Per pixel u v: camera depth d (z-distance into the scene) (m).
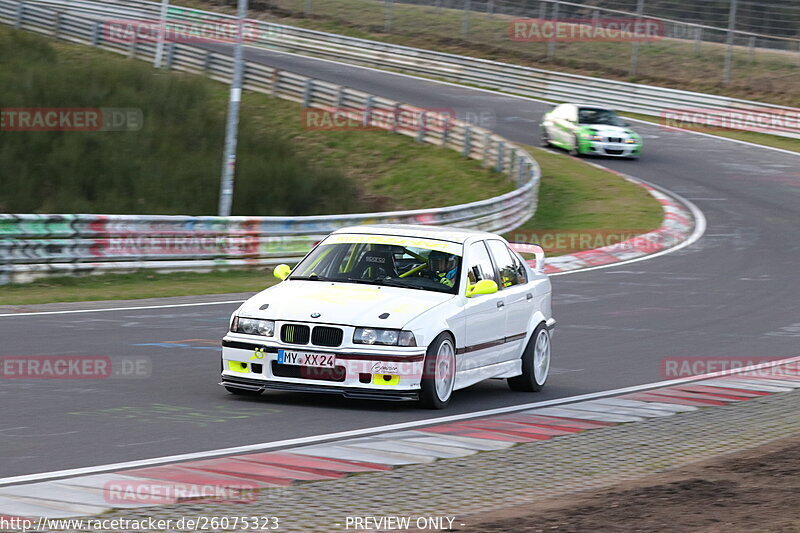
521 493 20.62
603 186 101.25
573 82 150.38
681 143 128.88
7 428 24.95
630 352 41.16
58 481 20.17
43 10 156.12
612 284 61.56
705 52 167.88
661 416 29.39
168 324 44.47
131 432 24.88
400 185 107.69
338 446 24.08
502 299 32.06
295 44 175.12
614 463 23.58
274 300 29.47
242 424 26.16
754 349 42.62
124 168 95.25
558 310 51.94
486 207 80.12
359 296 29.41
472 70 158.12
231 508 18.69
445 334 29.19
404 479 21.31
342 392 28.05
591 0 176.38
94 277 60.47
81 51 145.62
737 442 26.31
